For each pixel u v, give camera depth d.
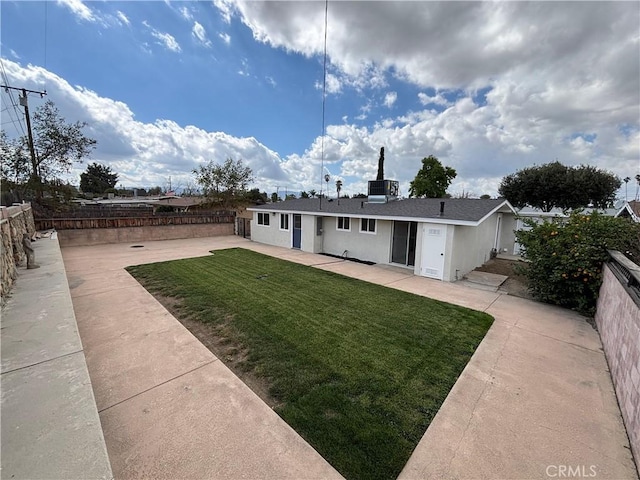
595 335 5.10
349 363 4.03
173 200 31.20
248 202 26.88
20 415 2.05
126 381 3.47
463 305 6.58
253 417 2.90
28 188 14.02
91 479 1.60
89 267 9.42
